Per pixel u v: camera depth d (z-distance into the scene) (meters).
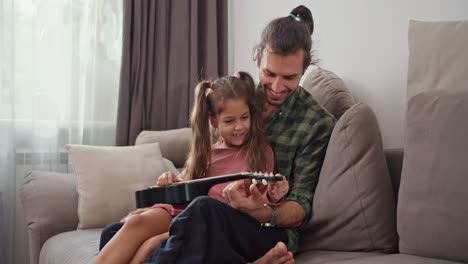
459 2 1.29
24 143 2.13
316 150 1.22
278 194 1.03
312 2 1.86
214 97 1.26
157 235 1.04
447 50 1.20
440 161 0.92
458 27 1.20
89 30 2.22
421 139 0.97
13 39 2.04
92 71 2.23
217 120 1.27
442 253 0.89
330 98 1.44
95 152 1.79
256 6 2.27
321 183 1.16
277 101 1.27
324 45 1.80
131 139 2.23
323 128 1.24
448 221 0.88
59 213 1.67
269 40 1.20
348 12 1.67
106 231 1.10
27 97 2.13
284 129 1.29
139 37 2.25
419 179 0.95
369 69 1.58
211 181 1.09
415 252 0.94
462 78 1.15
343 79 1.70
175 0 2.37
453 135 0.91
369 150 1.10
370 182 1.07
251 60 2.31
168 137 2.07
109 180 1.73
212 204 0.90
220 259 0.88
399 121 1.47
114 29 2.30
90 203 1.68
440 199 0.90
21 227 2.09
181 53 2.37
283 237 1.07
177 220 0.88
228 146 1.29
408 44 1.31
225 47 2.44
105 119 2.29
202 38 2.44
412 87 1.25
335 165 1.13
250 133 1.25
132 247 0.99
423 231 0.92
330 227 1.11
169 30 2.37
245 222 0.96
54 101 2.16
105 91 2.29
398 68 1.47
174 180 1.24
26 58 2.12
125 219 1.11
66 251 1.37
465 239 0.85
